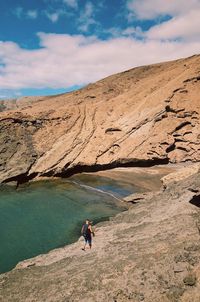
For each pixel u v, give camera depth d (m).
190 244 16.97
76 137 60.66
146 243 20.03
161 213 26.69
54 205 39.66
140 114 66.81
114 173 56.19
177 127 66.19
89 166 57.53
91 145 60.41
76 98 87.19
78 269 18.92
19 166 52.38
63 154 56.72
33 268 21.77
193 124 66.94
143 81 84.19
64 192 45.56
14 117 57.72
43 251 27.20
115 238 23.66
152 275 15.06
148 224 24.73
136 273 15.63
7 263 25.11
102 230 26.83
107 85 91.19
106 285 15.52
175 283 14.11
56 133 60.34
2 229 31.77
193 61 78.50
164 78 76.12
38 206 39.25
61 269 20.11
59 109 65.75
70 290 16.12
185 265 14.99
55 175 54.22
